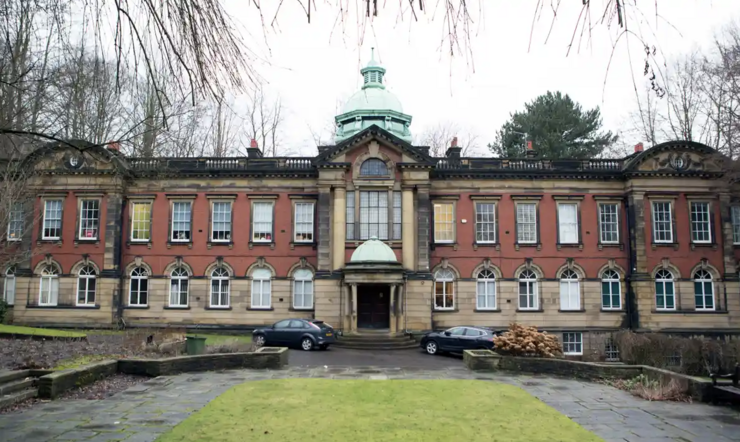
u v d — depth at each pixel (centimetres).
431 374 2561
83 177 4306
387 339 3822
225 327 4234
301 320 3638
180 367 2414
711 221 4328
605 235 4372
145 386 2117
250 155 4572
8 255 4041
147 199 4375
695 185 4322
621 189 4397
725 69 3941
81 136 1462
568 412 1809
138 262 4312
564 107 6569
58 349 2611
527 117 6656
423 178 4200
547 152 6431
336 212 4162
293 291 4284
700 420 1709
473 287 4300
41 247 4275
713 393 1952
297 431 1528
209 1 675
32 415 1648
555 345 2759
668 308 4256
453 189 4394
